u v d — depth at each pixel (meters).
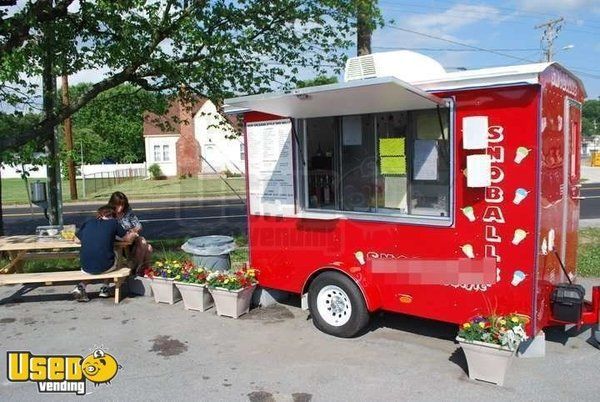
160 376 4.10
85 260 6.01
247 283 5.48
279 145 5.34
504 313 4.04
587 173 33.75
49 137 8.57
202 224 13.55
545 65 3.87
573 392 3.69
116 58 7.98
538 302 3.97
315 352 4.49
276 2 8.59
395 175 4.59
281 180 5.36
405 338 4.77
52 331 5.15
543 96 3.84
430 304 4.41
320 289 4.91
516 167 3.90
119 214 6.55
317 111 4.78
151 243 9.87
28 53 7.33
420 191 4.46
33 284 6.93
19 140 7.43
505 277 4.02
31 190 9.08
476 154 4.07
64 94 9.79
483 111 4.02
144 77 8.63
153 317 5.52
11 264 6.75
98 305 5.99
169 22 7.96
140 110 9.73
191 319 5.43
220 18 8.41
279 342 4.73
